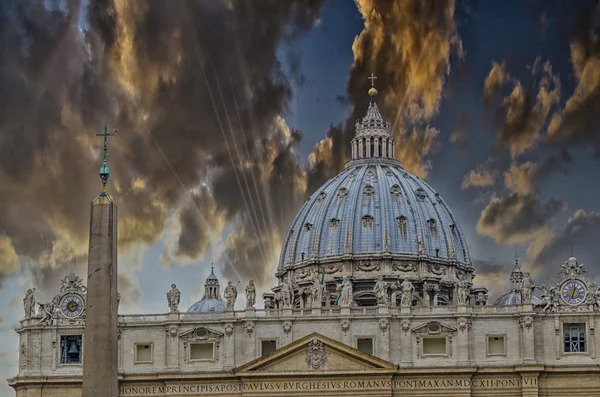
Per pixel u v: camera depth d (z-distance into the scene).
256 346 155.75
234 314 157.25
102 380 63.97
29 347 157.00
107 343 64.44
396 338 155.00
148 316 157.62
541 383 151.62
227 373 154.25
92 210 66.25
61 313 157.62
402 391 153.00
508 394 152.38
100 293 65.06
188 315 158.38
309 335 153.12
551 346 152.38
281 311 157.38
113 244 66.19
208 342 156.75
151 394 155.50
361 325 155.50
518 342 153.12
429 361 154.00
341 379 152.88
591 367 150.38
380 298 159.62
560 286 153.62
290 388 153.25
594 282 153.25
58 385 155.62
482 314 154.00
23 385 155.62
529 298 153.38
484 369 152.00
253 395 153.50
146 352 156.88
